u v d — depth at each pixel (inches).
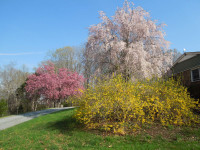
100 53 506.9
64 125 280.7
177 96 253.1
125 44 476.4
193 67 478.3
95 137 199.0
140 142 178.7
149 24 521.7
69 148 170.7
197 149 152.5
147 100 234.2
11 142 209.9
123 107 216.4
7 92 1113.4
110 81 249.3
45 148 176.9
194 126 229.9
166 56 516.1
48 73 887.7
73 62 1332.4
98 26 518.6
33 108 1090.7
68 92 844.0
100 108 225.0
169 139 185.8
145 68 437.4
